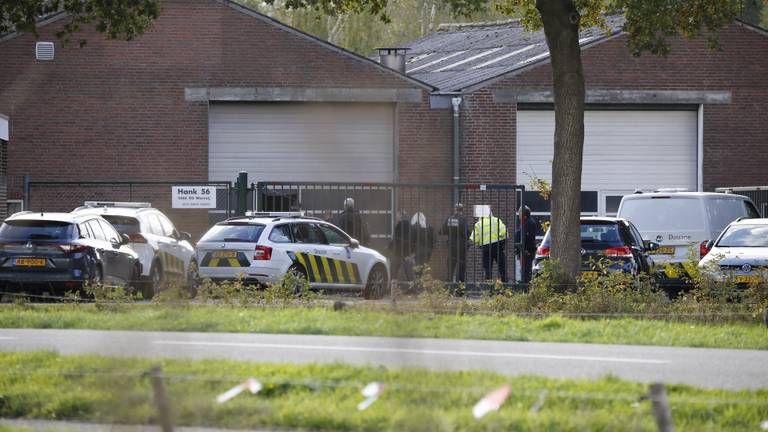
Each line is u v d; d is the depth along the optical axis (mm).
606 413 32188
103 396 28828
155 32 127312
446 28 187750
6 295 78500
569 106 73250
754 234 85375
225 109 129125
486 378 37562
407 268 95750
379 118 130500
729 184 132250
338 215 98312
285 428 31703
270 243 82812
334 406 33344
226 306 68125
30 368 39500
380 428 30812
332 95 128500
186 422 30094
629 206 94875
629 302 67250
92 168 126812
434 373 35375
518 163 130375
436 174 129500
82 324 59812
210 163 129000
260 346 50969
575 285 70750
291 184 99312
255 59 128000
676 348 53156
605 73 130875
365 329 56656
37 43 126500
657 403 22562
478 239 99125
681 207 93750
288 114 129500
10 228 78562
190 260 93188
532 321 61938
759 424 32125
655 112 132875
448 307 67625
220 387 33562
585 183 132125
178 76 127562
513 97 129125
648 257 89875
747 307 65688
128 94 127125
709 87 131750
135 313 61875
